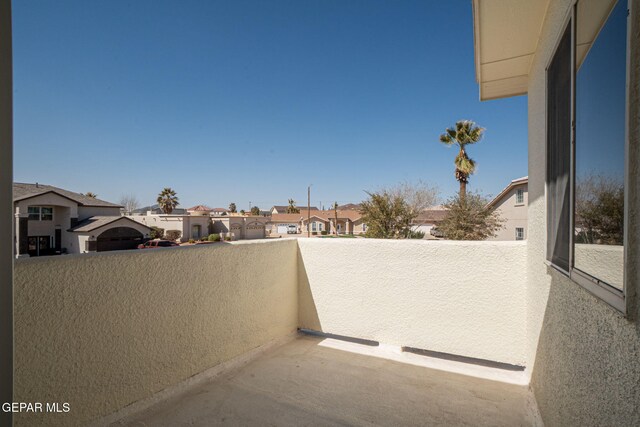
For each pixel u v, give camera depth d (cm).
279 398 222
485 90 327
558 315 163
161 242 2423
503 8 195
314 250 345
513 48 241
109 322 185
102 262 182
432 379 252
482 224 1738
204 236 3594
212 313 253
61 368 163
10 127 82
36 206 2289
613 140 100
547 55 194
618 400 92
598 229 112
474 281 273
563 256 157
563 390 149
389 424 194
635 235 83
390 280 304
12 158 82
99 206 2802
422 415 203
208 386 237
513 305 261
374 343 324
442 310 283
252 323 292
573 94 139
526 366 253
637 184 82
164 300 217
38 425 154
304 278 351
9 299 80
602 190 109
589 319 119
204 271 247
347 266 326
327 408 211
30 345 152
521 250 259
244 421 195
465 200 1780
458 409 210
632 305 84
